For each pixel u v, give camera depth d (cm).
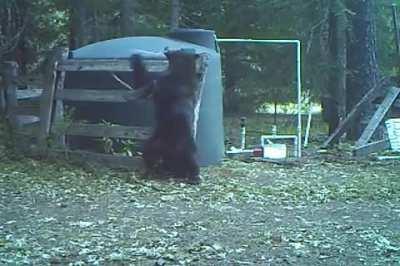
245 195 972
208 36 1371
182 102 1067
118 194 955
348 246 691
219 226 773
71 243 687
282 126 2273
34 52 2091
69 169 1127
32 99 1364
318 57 2078
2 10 1872
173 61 1088
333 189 1044
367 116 1664
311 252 666
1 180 1029
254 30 2305
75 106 1281
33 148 1212
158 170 1080
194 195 962
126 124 1233
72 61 1211
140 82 1134
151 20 2344
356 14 1797
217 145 1288
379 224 805
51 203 891
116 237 713
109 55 1241
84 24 2092
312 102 2291
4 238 706
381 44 2198
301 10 2077
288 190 1024
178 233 734
